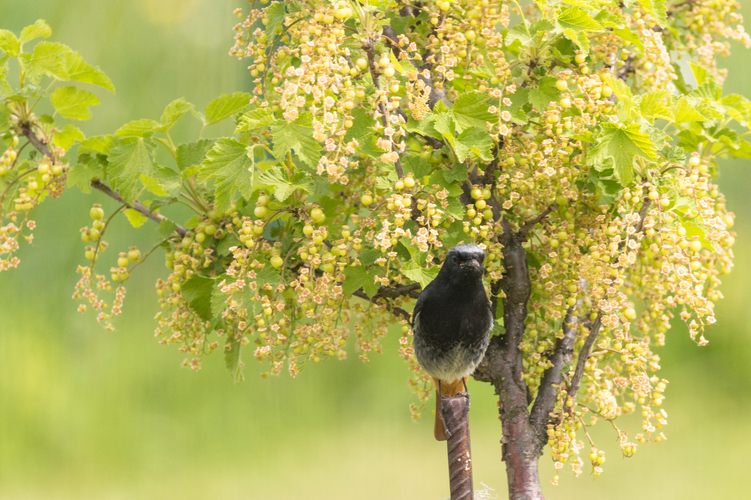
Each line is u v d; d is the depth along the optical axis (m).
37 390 13.62
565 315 5.56
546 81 5.14
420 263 4.98
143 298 13.73
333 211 5.43
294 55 5.19
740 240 15.66
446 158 5.44
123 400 14.27
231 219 5.49
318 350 5.14
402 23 5.75
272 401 15.30
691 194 4.66
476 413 15.52
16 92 5.38
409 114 5.31
